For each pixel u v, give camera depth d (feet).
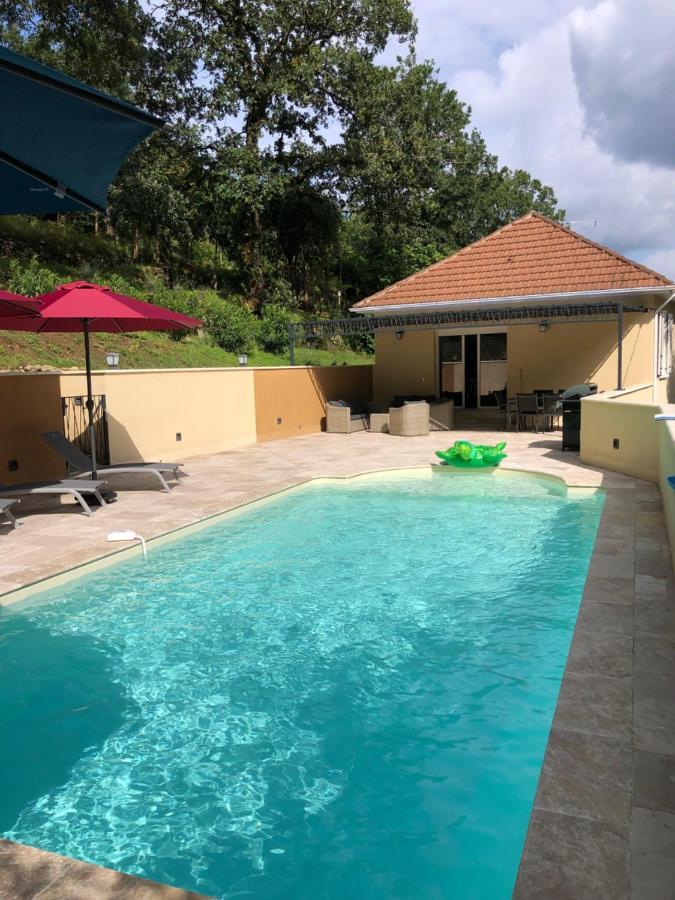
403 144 93.04
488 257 63.31
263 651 16.76
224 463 43.98
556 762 10.40
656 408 32.30
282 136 93.86
